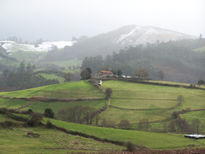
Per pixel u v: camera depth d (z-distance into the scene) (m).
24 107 143.88
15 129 65.44
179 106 145.62
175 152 56.97
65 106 144.38
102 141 66.12
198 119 117.69
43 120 76.88
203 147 65.56
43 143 57.09
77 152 52.78
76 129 72.94
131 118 127.38
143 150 59.31
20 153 48.44
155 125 117.50
